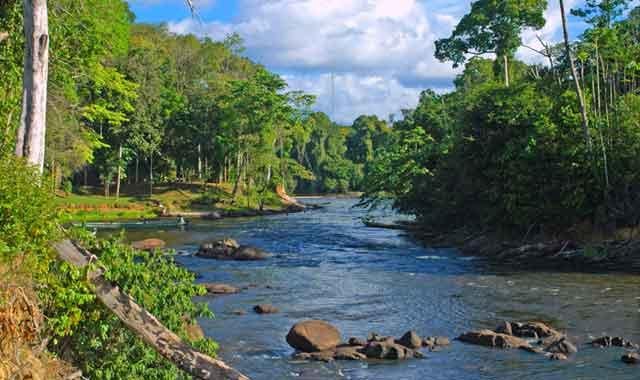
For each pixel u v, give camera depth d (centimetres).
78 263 940
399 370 1458
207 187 8831
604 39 4091
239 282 2692
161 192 8369
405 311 2102
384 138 16800
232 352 1605
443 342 1678
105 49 2745
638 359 1488
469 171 4234
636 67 4169
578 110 3941
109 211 6794
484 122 4094
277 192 9812
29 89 1159
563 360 1520
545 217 3728
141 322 941
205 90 9650
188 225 5919
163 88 8969
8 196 863
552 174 3700
